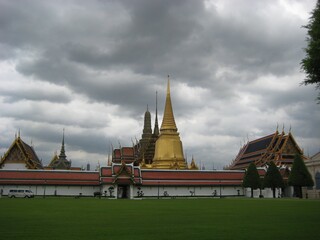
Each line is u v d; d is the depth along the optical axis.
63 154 181.25
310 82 36.06
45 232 21.41
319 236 19.81
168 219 29.41
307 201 66.69
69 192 103.06
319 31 34.47
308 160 104.69
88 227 23.80
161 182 107.31
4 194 98.56
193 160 141.38
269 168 96.19
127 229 22.75
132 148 155.00
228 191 111.81
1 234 20.56
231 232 21.41
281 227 23.70
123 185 105.25
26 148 117.88
